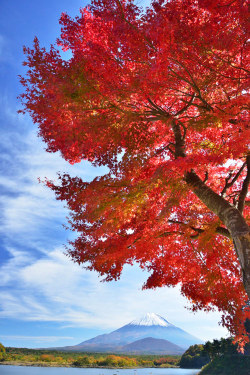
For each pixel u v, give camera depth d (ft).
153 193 25.96
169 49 16.35
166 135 29.40
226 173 30.40
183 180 23.71
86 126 19.33
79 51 20.22
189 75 18.45
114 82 18.16
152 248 27.86
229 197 29.99
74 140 20.06
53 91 18.47
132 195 22.56
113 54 18.83
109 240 27.40
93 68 18.33
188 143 30.32
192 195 31.24
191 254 30.48
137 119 21.13
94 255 27.45
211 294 28.58
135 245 27.04
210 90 20.35
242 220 21.45
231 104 19.01
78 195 22.91
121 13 17.04
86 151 21.98
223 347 136.46
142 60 17.83
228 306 27.12
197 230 27.07
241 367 116.98
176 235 29.07
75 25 21.45
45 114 20.04
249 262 19.66
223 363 126.41
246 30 15.70
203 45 16.31
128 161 22.40
